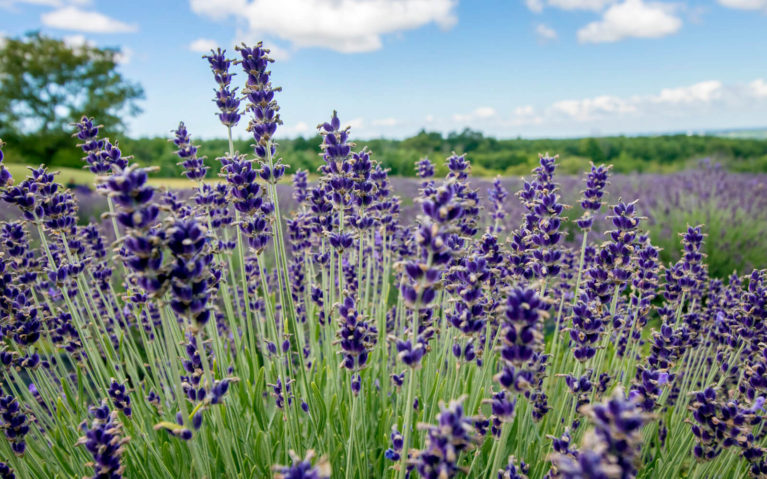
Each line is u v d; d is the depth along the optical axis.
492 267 0.26
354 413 0.22
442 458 0.14
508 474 0.20
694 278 0.33
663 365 0.27
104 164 0.32
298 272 0.39
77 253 0.34
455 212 0.16
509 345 0.16
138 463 0.25
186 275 0.16
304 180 0.40
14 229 0.29
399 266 0.17
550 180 0.29
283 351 0.28
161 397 0.29
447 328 0.30
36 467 0.26
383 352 0.34
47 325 0.33
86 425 0.21
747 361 0.29
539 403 0.26
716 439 0.20
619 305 0.36
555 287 0.44
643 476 0.27
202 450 0.24
